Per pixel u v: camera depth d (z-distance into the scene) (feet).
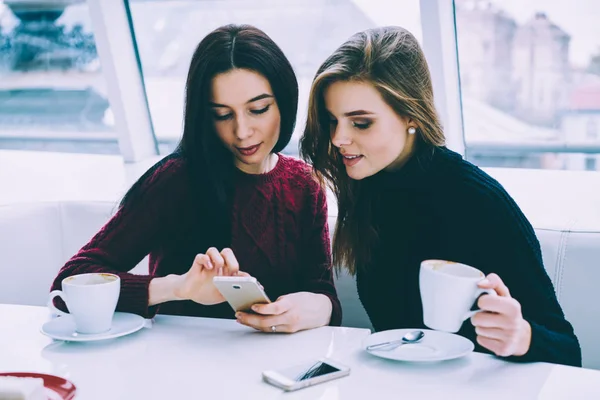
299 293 4.22
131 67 9.41
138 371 3.25
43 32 10.51
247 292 3.75
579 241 5.25
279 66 4.52
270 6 9.64
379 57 3.96
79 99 10.63
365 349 3.47
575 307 5.19
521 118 8.83
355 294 5.73
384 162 4.15
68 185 8.25
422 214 4.35
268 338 3.72
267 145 4.69
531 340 3.34
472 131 8.96
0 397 2.60
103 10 8.78
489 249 4.07
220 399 2.93
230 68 4.42
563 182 8.00
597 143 8.73
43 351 3.52
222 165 4.84
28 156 10.39
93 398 2.95
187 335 3.77
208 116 4.63
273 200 5.01
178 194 4.87
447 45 7.84
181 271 5.06
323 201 5.10
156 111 9.94
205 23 9.77
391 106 4.02
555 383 3.10
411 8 8.19
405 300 4.47
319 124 4.33
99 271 4.33
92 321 3.64
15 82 10.78
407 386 3.06
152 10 9.46
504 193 4.25
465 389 3.04
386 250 4.51
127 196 4.86
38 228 6.48
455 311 3.14
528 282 3.93
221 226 4.91
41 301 6.51
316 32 9.57
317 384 3.08
